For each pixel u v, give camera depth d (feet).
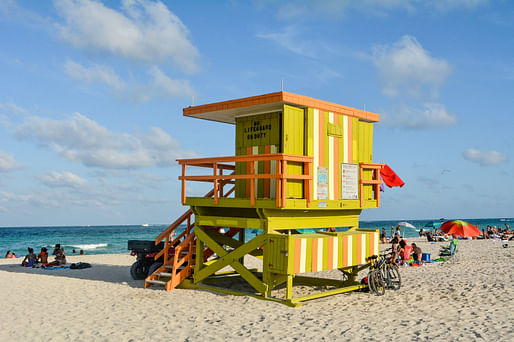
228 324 25.57
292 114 32.07
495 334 22.85
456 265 53.62
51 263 57.57
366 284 35.53
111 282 42.04
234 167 40.60
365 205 38.09
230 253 34.58
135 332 24.20
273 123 35.12
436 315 27.43
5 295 35.27
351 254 35.45
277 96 31.35
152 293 35.60
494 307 29.04
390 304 30.99
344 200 35.88
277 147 34.58
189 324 25.71
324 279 40.19
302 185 32.81
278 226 32.63
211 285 39.52
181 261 38.06
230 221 34.81
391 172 48.80
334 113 35.40
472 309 28.68
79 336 23.59
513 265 49.52
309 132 32.86
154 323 26.03
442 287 36.78
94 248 194.18
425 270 49.67
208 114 37.73
